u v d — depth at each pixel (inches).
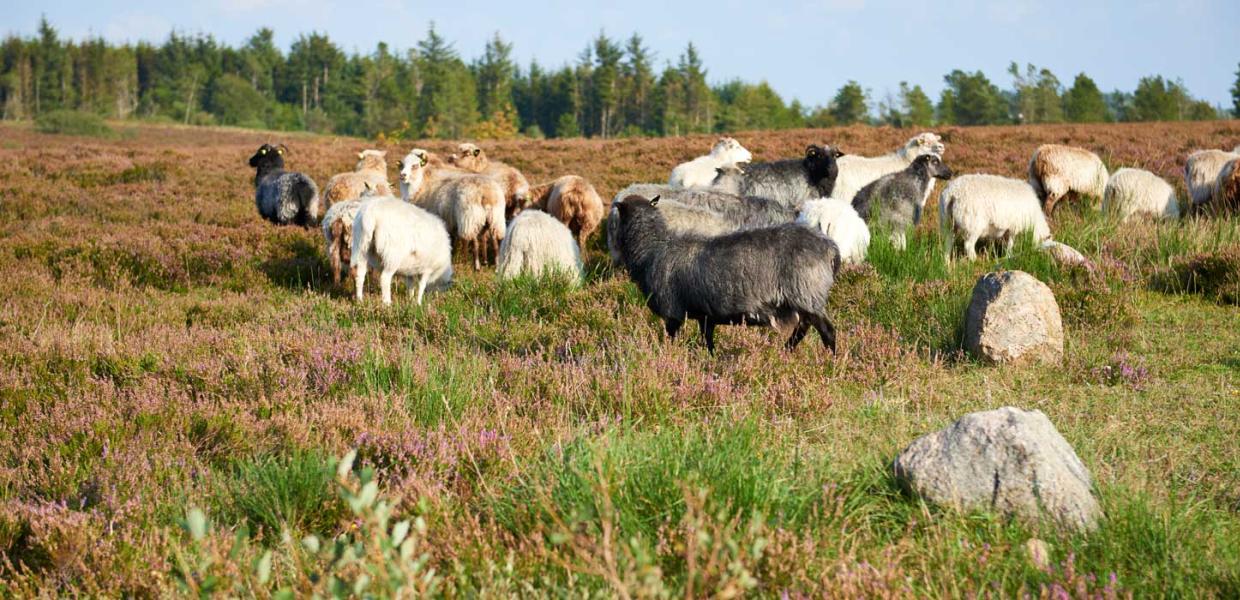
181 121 7052.2
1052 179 700.0
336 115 7475.4
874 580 166.6
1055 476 208.5
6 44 7367.1
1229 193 651.5
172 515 216.5
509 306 473.1
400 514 206.7
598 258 666.8
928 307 420.5
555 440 257.8
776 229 357.1
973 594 167.2
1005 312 354.9
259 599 163.0
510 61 7824.8
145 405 287.7
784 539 175.2
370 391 306.7
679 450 220.7
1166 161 1153.4
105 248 635.5
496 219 678.5
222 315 478.0
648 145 1523.1
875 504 216.8
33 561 203.6
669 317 376.2
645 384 308.5
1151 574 175.6
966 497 212.4
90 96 7155.5
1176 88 6983.3
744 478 200.1
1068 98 6599.4
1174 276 490.3
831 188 635.5
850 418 297.9
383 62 7637.8
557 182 717.9
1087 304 418.3
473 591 161.0
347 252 590.2
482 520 211.5
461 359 361.1
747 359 348.2
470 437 253.3
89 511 219.9
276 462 243.9
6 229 773.9
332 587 128.3
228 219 841.5
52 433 267.9
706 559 163.9
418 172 696.4
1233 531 203.0
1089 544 191.9
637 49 6973.4
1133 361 349.7
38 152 1491.1
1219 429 276.4
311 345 365.1
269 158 856.9
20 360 347.3
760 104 6747.1
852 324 411.5
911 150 733.3
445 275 567.8
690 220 502.3
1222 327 409.1
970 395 321.7
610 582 156.7
